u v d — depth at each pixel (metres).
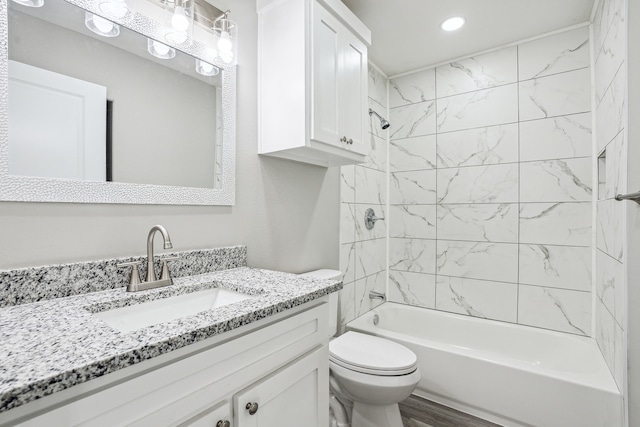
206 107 1.23
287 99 1.33
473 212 2.33
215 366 0.66
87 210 0.91
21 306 0.75
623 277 1.32
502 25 1.96
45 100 0.83
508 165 2.19
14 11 0.78
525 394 1.57
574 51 1.98
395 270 2.68
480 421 1.69
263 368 0.78
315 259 1.84
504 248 2.21
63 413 0.45
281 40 1.35
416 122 2.58
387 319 2.49
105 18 0.94
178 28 1.08
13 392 0.39
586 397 1.42
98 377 0.49
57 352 0.50
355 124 1.57
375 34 2.06
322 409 0.99
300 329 0.91
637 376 1.21
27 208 0.80
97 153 0.93
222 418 0.67
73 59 0.88
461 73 2.38
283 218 1.60
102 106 0.94
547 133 2.06
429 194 2.52
